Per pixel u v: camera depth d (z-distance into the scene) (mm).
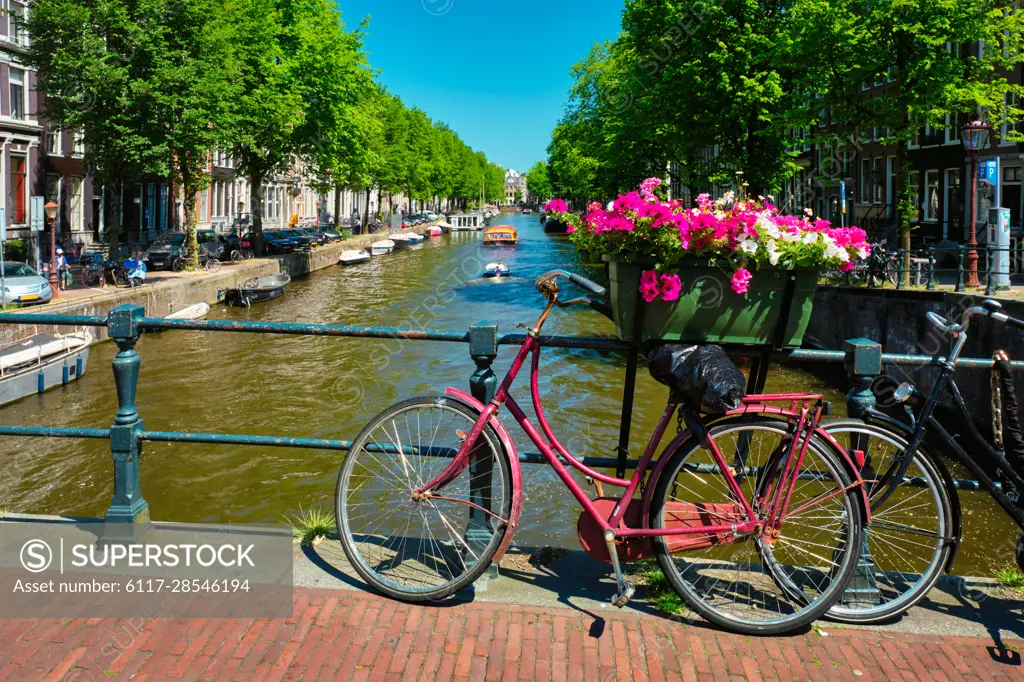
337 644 2906
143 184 42844
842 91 19984
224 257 38156
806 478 3227
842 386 15508
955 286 16672
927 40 17797
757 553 3508
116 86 25969
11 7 31844
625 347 3303
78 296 22547
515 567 3600
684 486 3334
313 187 43219
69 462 11719
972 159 17047
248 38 33031
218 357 19844
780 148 23641
